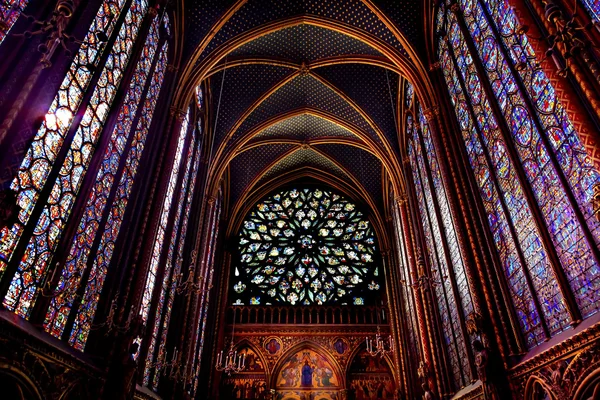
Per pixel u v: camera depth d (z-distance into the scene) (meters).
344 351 25.70
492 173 13.23
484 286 12.86
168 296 17.69
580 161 8.99
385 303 27.88
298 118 28.11
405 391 23.14
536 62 10.43
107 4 12.09
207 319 25.06
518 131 11.65
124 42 13.38
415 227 21.81
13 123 7.61
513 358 11.55
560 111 9.66
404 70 19.89
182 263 19.58
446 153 15.98
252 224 31.69
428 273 19.70
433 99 17.75
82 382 9.93
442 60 18.11
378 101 24.86
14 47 8.11
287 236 31.14
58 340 9.61
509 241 12.28
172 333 18.03
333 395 24.45
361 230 31.28
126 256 13.08
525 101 11.15
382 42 20.28
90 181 10.95
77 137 10.53
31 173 8.70
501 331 12.09
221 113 24.75
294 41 22.58
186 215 20.55
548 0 7.77
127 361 11.06
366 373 25.17
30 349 7.95
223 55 20.30
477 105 14.47
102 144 11.64
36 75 8.08
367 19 20.27
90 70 10.13
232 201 30.73
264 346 25.89
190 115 21.08
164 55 17.84
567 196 9.38
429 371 18.42
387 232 29.27
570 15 8.42
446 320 17.89
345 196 32.84
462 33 15.28
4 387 7.69
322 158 31.47
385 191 30.12
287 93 25.75
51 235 9.52
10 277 7.99
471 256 13.63
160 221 16.00
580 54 8.13
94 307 11.65
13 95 7.72
